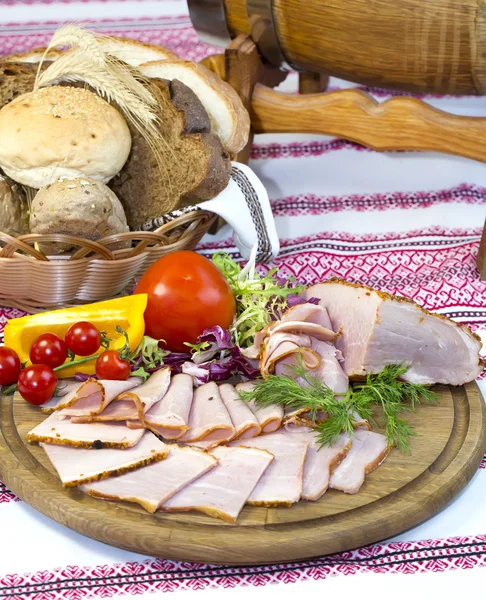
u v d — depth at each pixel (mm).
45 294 1453
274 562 1229
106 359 1336
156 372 1356
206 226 1518
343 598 1220
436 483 1273
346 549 1236
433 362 1365
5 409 1348
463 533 1268
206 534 1227
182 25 2035
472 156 1585
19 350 1392
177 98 1526
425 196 1710
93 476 1252
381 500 1259
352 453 1288
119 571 1238
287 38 1612
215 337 1382
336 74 1643
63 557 1249
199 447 1289
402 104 1592
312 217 1671
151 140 1527
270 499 1244
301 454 1279
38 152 1457
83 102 1496
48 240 1415
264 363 1348
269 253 1564
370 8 1526
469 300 1533
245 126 1588
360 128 1622
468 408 1350
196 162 1506
